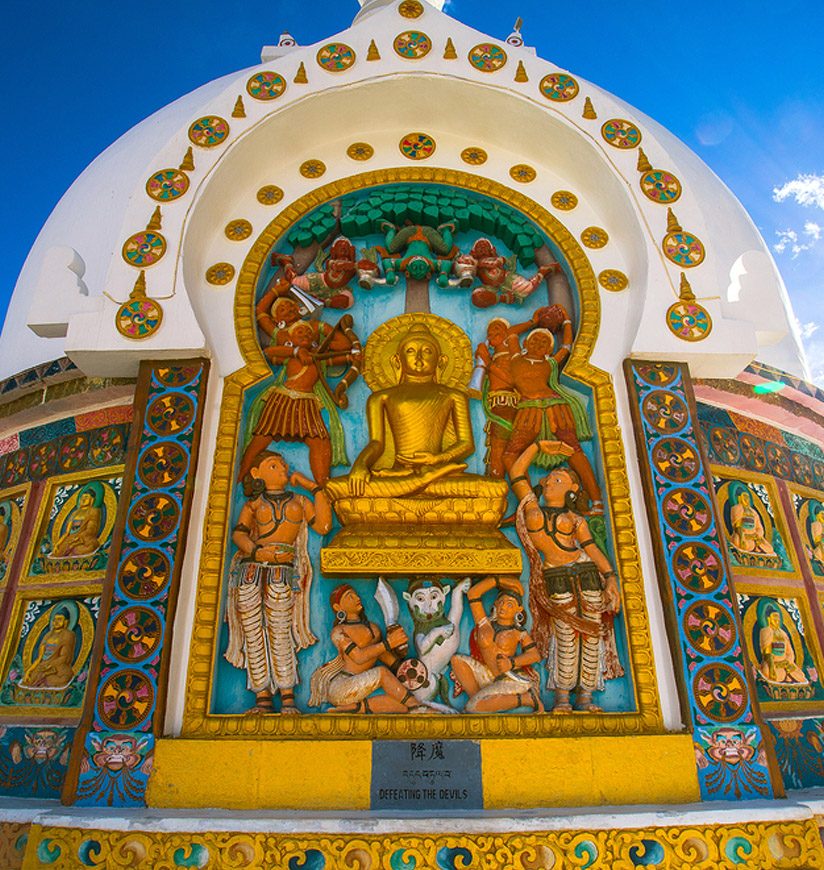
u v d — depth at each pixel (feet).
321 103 19.84
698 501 16.01
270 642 14.89
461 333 18.83
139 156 25.79
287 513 15.92
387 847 11.87
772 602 18.79
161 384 16.71
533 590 15.67
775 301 18.45
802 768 16.63
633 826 12.23
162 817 12.07
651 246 18.25
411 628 15.43
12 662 17.78
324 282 19.21
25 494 20.26
